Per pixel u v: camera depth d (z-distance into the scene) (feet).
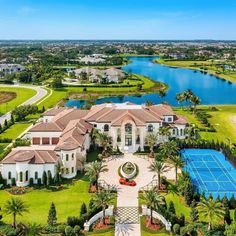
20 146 406.00
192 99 641.40
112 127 424.87
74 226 261.24
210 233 249.14
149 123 437.99
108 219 279.08
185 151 440.45
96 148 434.30
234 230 242.99
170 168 378.73
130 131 424.87
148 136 424.46
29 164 341.41
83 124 430.20
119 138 429.79
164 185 335.47
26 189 333.01
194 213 268.21
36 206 299.99
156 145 440.04
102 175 358.64
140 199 310.04
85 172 372.99
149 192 280.31
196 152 437.58
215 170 382.83
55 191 329.72
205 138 489.67
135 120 427.74
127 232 261.65
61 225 258.98
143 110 453.17
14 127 542.16
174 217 264.52
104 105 487.20
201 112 650.02
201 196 304.30
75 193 325.62
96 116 449.89
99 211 282.56
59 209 294.46
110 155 413.39
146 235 257.96
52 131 418.31
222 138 491.31
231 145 453.58
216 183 350.64
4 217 278.87
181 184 323.37
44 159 345.72
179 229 255.91
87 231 262.26
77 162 372.58
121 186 334.44
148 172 365.61
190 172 375.86
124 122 420.36
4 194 323.78
